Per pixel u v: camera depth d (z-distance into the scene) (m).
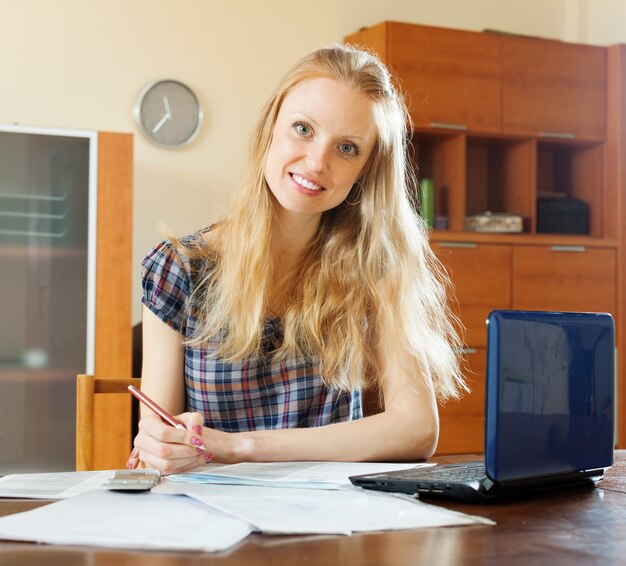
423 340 1.72
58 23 3.99
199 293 1.66
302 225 1.67
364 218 1.71
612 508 1.09
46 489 1.14
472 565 0.81
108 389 1.80
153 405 1.29
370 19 4.52
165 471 1.25
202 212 4.18
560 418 1.19
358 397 1.73
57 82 3.98
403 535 0.93
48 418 3.45
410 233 1.73
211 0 4.23
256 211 1.63
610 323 1.28
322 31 4.43
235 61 4.26
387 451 1.51
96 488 1.15
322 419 1.69
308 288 1.68
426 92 4.24
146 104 4.08
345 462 1.42
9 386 3.41
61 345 3.46
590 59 4.63
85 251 3.48
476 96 4.35
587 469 1.23
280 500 1.05
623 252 4.61
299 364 1.67
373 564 0.81
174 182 4.14
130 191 3.50
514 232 4.45
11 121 3.92
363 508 1.03
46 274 3.44
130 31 4.09
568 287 4.48
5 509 1.04
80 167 3.48
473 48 4.35
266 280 1.64
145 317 1.67
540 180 4.96
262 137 1.63
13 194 3.41
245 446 1.40
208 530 0.90
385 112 1.60
